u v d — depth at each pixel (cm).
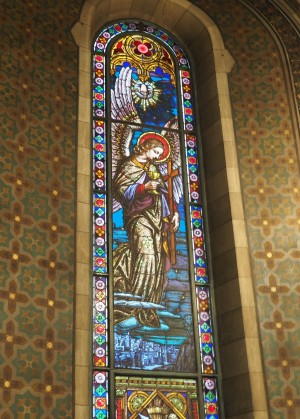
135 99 977
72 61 910
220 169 926
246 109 974
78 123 873
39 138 834
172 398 801
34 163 816
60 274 775
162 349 823
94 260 838
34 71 871
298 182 936
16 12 892
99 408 760
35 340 729
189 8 1026
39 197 801
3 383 692
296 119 983
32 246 771
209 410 811
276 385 798
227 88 980
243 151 940
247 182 918
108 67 980
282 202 915
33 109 847
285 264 874
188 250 895
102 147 914
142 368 802
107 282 830
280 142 960
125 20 1034
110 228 863
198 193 943
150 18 1048
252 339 812
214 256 895
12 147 807
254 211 899
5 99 829
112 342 797
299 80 1019
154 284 858
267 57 1027
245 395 792
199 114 998
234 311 839
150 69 1012
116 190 895
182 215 917
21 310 734
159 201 912
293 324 839
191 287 873
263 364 805
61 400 718
